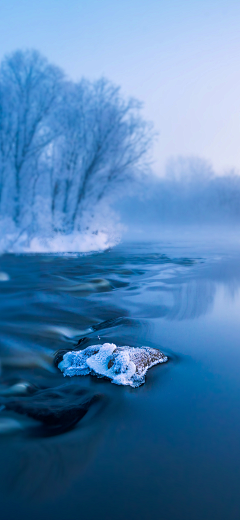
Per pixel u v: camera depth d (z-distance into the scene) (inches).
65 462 54.9
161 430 64.2
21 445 58.9
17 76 518.3
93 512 45.9
